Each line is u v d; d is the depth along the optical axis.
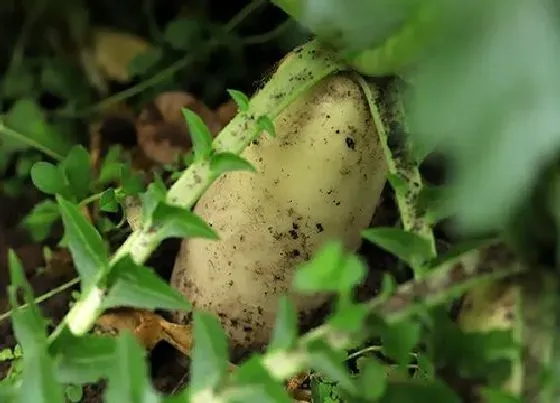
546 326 0.43
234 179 0.54
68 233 0.47
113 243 0.59
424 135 0.37
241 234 0.54
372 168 0.53
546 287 0.43
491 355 0.43
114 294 0.46
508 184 0.36
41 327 0.45
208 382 0.41
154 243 0.48
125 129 0.70
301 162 0.52
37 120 0.68
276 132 0.52
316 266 0.40
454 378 0.44
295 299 0.56
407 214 0.48
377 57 0.46
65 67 0.74
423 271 0.45
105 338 0.45
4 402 0.44
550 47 0.35
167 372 0.61
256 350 0.58
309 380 0.55
